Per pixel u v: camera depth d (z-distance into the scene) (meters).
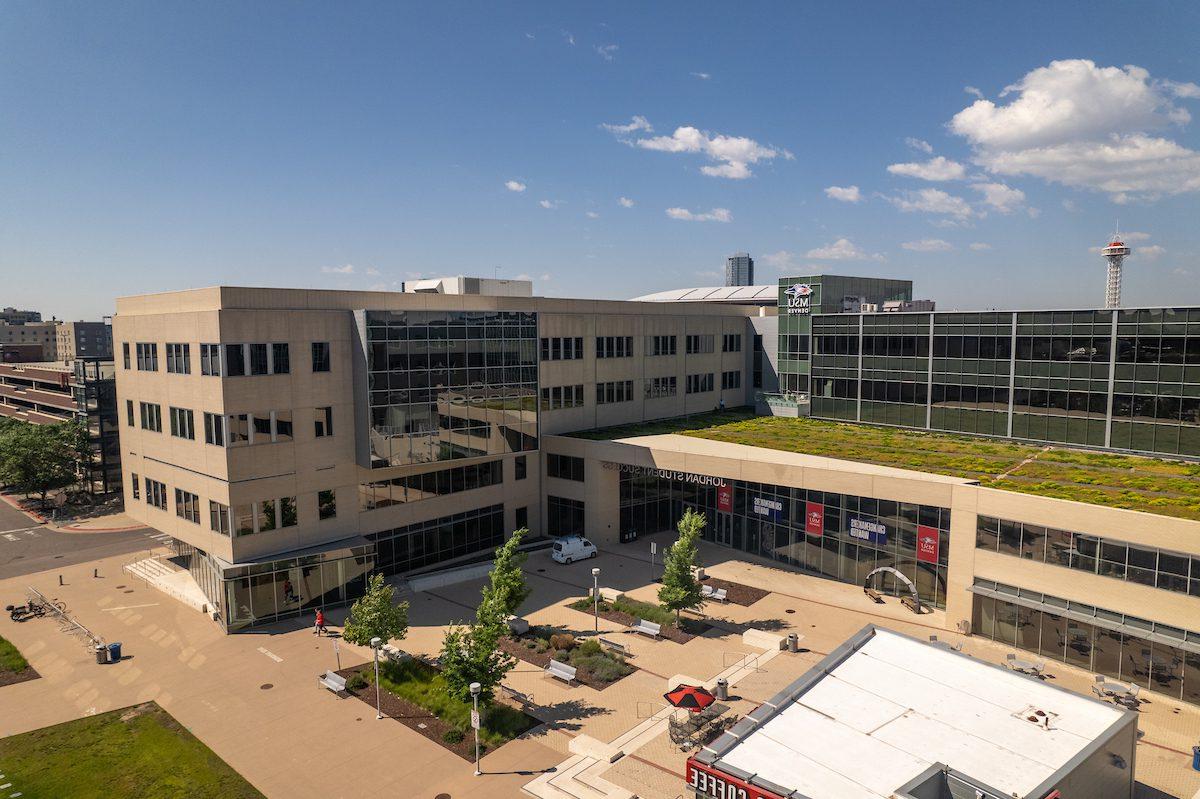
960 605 40.19
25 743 29.30
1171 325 50.75
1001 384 60.03
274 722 30.91
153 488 48.16
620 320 66.06
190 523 44.56
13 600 46.12
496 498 55.94
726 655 37.34
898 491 43.84
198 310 42.34
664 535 59.59
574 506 57.91
